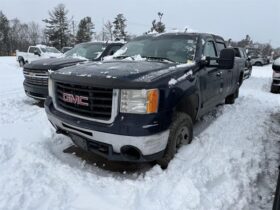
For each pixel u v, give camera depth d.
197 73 4.12
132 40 5.18
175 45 4.57
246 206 2.93
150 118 3.07
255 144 4.42
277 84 10.25
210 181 3.29
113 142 3.13
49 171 3.42
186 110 3.93
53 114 3.67
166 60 4.30
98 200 2.87
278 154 4.21
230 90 6.58
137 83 3.06
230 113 6.32
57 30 59.59
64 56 7.98
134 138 3.02
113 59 4.61
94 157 3.97
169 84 3.32
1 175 3.29
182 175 3.31
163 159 3.49
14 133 4.75
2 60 26.62
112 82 3.09
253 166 3.70
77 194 2.97
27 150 3.95
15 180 3.19
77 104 3.37
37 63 6.62
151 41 4.83
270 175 3.60
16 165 3.54
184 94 3.58
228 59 4.18
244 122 5.56
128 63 3.91
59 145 4.37
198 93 4.10
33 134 4.75
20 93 8.49
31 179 3.23
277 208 2.47
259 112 6.60
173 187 3.09
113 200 2.91
